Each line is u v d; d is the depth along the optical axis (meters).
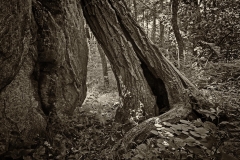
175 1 6.69
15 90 2.98
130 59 4.35
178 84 4.24
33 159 2.95
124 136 3.31
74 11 4.50
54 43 3.72
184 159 2.68
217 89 5.55
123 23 4.57
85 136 3.54
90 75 12.48
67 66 4.26
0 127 2.78
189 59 7.34
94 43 13.96
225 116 3.76
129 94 4.17
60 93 4.04
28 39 2.94
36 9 3.47
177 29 6.99
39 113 3.44
